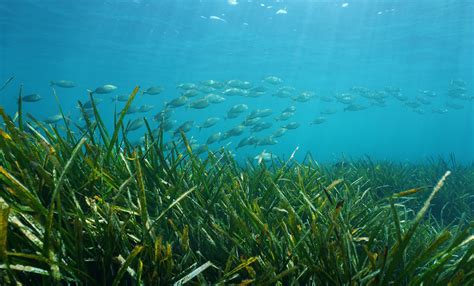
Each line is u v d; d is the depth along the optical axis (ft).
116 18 96.17
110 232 6.64
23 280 6.23
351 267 7.06
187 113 392.68
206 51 130.93
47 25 102.63
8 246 6.31
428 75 173.27
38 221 6.20
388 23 97.09
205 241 8.42
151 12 91.40
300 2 83.87
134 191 9.82
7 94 264.72
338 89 221.66
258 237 8.02
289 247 7.60
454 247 6.45
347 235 7.57
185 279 6.24
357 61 143.84
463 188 23.21
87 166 9.48
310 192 12.85
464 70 159.63
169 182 10.82
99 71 175.83
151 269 6.73
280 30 104.88
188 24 100.32
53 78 203.21
